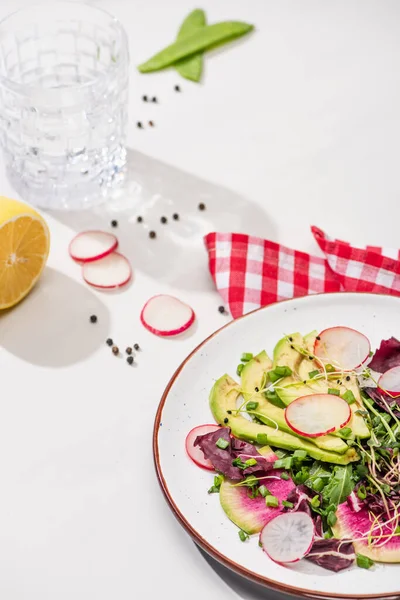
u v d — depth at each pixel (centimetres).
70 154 67
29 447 57
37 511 54
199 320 63
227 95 77
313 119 75
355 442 53
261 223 68
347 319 60
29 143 67
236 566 49
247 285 63
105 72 68
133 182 71
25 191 69
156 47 80
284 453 54
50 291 64
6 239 60
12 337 62
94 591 52
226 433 54
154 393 59
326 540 50
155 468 53
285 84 78
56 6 70
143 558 53
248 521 51
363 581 49
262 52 80
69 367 61
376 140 74
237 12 83
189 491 53
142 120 75
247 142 73
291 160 72
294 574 49
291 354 58
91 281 65
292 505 51
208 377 57
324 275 64
